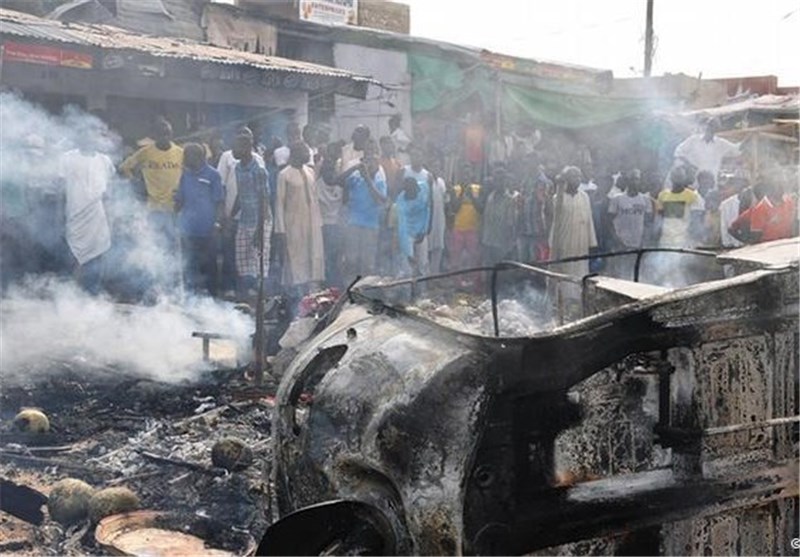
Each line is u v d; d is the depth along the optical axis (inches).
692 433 123.3
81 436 237.1
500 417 113.7
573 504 117.3
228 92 484.7
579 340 116.5
